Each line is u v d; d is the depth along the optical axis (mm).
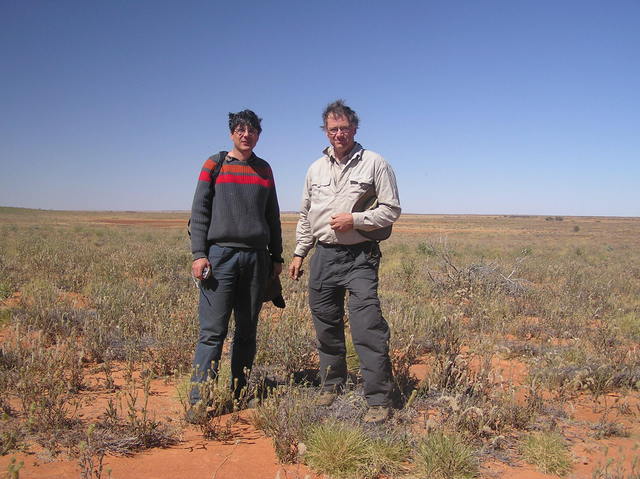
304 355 4434
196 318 5062
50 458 2559
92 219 80562
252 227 3311
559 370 4211
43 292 6688
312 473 2562
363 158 3236
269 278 3678
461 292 6492
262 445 2857
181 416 3211
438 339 4773
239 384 3520
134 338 4891
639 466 2727
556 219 146375
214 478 2455
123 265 10922
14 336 4629
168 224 62000
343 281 3277
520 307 7504
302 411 2979
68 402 3316
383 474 2611
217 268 3281
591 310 7184
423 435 2889
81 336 5215
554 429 3188
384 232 3234
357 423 3008
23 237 22609
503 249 26469
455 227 86000
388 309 5875
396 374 3957
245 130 3266
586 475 2672
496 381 3861
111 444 2727
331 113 3197
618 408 3680
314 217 3326
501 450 2910
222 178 3291
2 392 3355
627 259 22969
